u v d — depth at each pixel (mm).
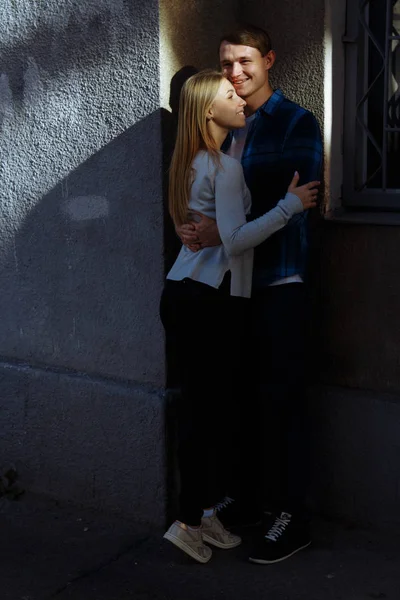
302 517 3834
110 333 4191
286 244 3664
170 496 4105
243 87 3678
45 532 4145
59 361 4402
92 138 4066
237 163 3469
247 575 3715
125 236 4043
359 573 3688
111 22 3906
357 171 4047
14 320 4512
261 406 3930
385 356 3904
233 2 4082
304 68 3920
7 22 4223
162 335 4023
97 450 4273
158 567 3812
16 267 4449
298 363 3727
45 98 4176
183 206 3512
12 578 3746
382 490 3945
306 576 3682
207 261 3535
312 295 4027
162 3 3771
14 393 4512
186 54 3924
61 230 4250
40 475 4496
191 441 3650
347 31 3969
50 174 4234
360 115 4008
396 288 3830
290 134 3629
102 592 3629
